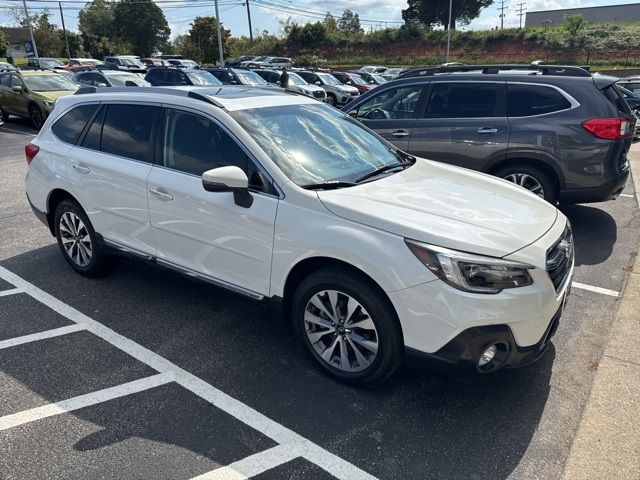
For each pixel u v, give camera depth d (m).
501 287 2.70
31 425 2.85
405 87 6.71
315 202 3.10
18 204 7.34
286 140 3.62
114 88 4.53
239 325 3.97
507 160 6.07
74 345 3.66
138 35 71.31
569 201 5.94
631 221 6.56
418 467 2.59
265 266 3.32
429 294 2.73
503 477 2.54
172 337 3.79
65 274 4.86
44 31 63.62
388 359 2.97
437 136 6.37
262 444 2.73
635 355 3.48
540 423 2.91
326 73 24.00
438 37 56.50
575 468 2.56
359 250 2.88
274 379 3.29
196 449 2.69
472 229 2.91
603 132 5.57
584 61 46.25
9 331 3.84
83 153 4.40
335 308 3.13
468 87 6.30
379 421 2.92
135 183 3.95
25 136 14.28
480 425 2.89
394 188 3.40
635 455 2.63
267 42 62.06
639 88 16.11
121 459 2.61
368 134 4.34
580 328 3.93
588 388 3.21
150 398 3.09
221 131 3.57
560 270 3.06
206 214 3.53
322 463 2.61
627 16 72.19
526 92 6.01
